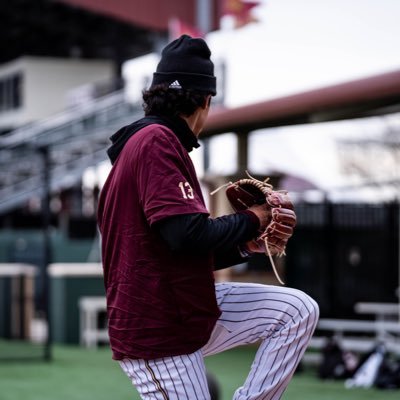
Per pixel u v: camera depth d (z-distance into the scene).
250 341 3.54
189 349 3.32
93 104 28.11
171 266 3.29
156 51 27.03
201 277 3.32
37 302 23.80
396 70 8.22
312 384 11.10
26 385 11.46
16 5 32.53
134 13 26.33
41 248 24.20
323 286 15.58
